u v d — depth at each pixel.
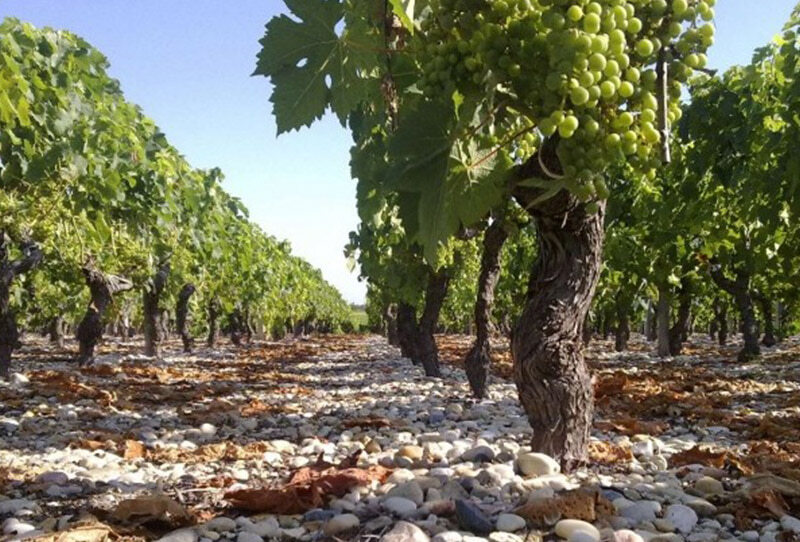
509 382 13.45
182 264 21.11
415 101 3.73
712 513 4.24
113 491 5.11
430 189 3.18
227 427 8.36
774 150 10.02
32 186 11.04
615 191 15.08
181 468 5.98
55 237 12.83
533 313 4.95
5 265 12.22
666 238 15.03
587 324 23.66
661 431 7.64
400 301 17.42
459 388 12.45
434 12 3.11
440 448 6.13
